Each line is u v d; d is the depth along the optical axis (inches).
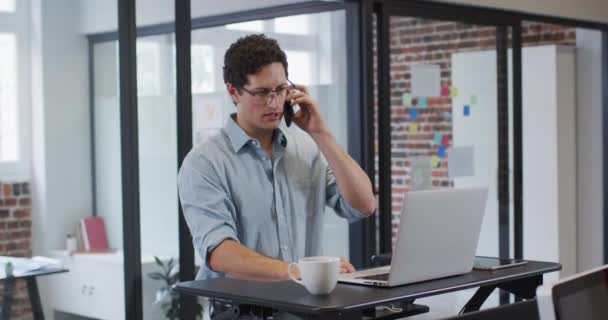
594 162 272.7
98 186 153.2
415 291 88.0
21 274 144.3
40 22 145.6
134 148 155.3
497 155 224.7
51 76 147.1
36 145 145.9
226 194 110.3
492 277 97.4
